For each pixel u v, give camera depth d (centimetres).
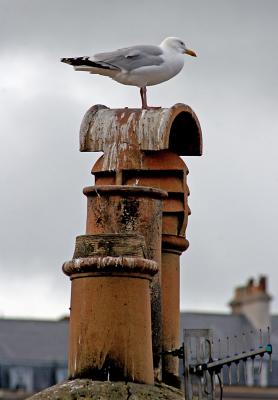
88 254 1229
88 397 1191
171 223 1361
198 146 1424
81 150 1357
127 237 1232
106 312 1213
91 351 1212
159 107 1390
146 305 1227
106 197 1284
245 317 8256
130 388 1199
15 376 7306
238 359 1202
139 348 1215
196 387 1216
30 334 7588
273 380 7181
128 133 1338
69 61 1487
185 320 7994
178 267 1371
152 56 1505
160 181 1348
